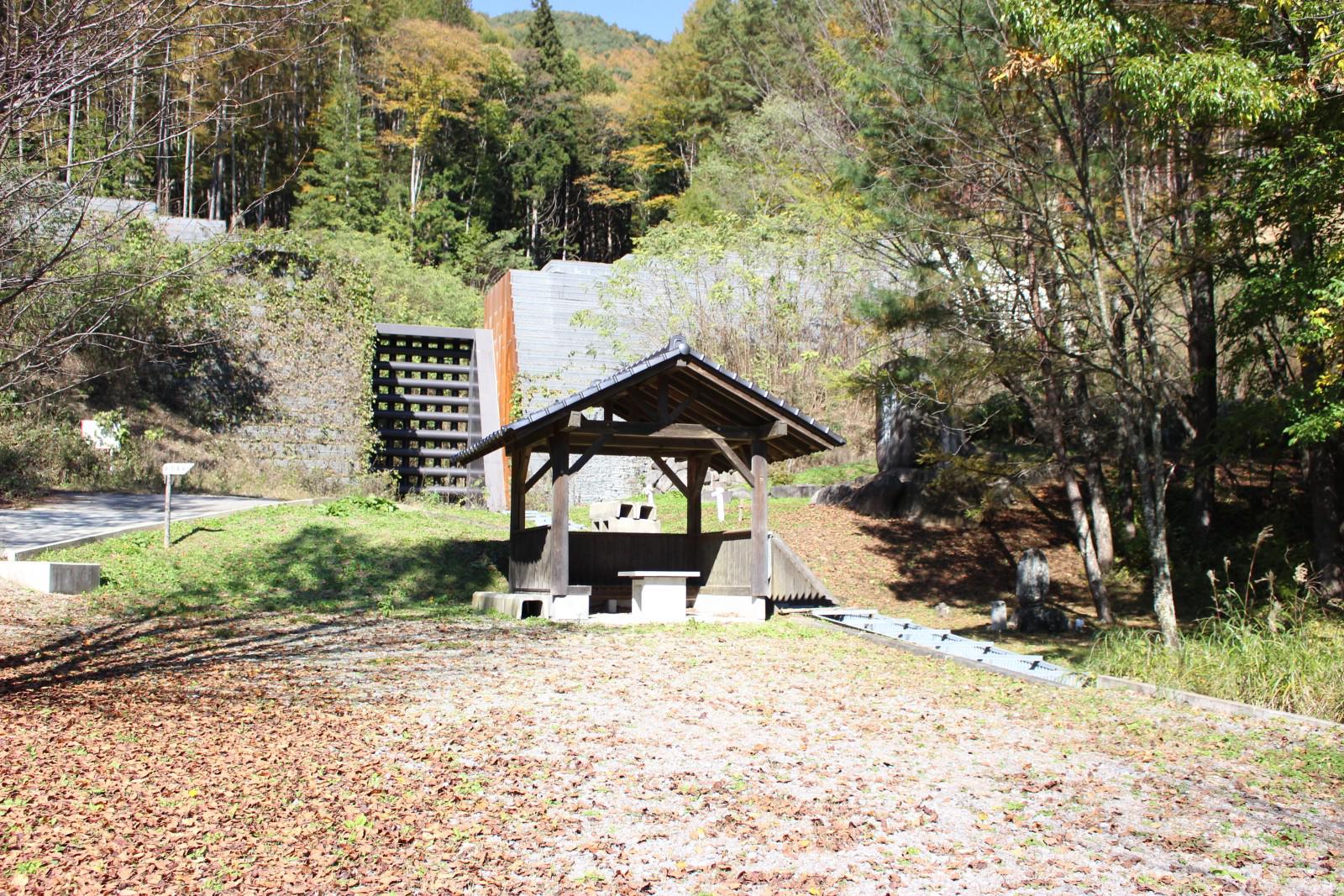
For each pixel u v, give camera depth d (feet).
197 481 67.51
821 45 90.79
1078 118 45.98
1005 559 65.21
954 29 49.80
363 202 150.71
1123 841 19.33
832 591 60.44
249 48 25.98
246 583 46.19
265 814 18.72
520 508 50.01
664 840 18.42
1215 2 40.78
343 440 76.54
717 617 44.50
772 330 88.48
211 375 75.46
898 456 76.28
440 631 39.78
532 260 184.55
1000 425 74.08
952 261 56.34
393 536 56.18
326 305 81.10
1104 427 63.36
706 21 179.63
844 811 20.25
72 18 21.65
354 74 144.15
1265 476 70.59
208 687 28.50
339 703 27.32
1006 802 21.30
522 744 24.00
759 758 23.65
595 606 48.78
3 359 27.76
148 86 26.27
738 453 49.32
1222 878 17.65
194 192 129.90
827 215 87.20
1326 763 25.22
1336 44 38.47
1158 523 42.32
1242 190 45.57
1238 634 37.27
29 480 59.93
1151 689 33.09
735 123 143.43
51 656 31.42
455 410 87.97
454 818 19.06
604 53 300.20
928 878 17.15
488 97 186.60
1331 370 41.47
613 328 87.51
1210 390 60.13
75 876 15.65
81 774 20.15
